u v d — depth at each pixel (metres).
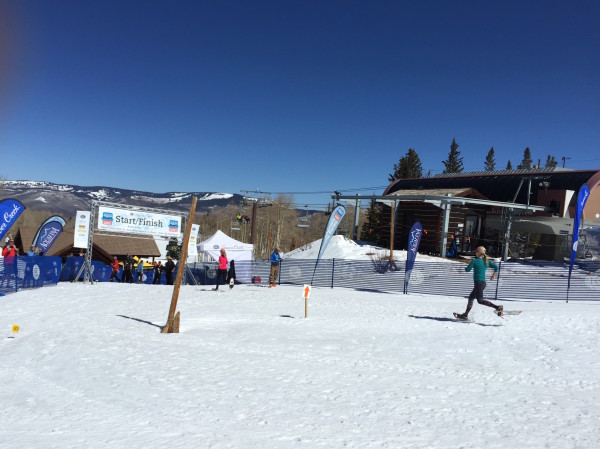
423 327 12.31
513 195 37.72
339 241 37.28
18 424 5.25
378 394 6.41
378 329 12.05
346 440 4.64
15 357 8.88
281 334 11.27
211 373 7.54
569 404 5.94
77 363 8.18
